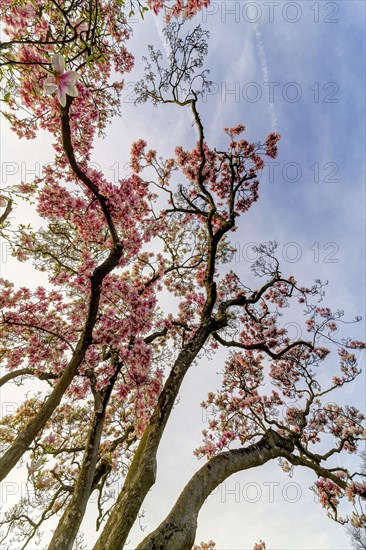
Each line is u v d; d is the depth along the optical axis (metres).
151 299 6.35
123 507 3.83
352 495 6.59
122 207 5.85
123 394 6.48
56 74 2.62
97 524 7.70
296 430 10.17
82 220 6.66
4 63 2.60
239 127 11.41
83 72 5.34
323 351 11.33
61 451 8.37
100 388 6.74
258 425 9.37
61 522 4.43
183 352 6.08
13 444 3.25
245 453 5.46
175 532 3.70
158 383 6.51
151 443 4.59
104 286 6.07
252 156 11.30
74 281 6.25
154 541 3.57
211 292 7.54
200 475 4.62
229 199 9.47
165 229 9.70
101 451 8.48
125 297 6.10
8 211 4.69
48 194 6.45
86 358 6.63
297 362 10.76
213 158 11.56
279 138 11.28
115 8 4.62
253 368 12.02
